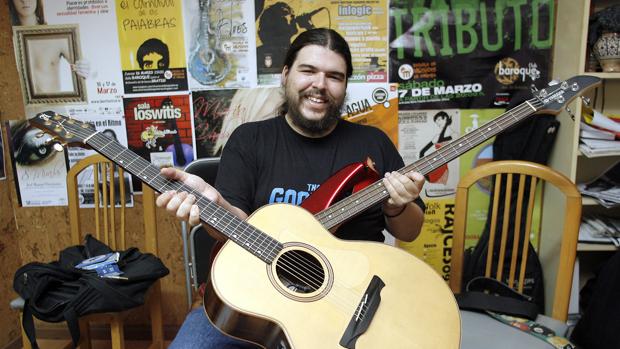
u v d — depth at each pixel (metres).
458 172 1.67
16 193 1.76
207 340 1.00
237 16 1.58
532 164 1.25
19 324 1.83
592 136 1.40
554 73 1.55
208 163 1.40
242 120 1.65
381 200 0.94
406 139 1.64
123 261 1.41
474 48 1.57
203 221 0.86
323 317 0.77
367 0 1.55
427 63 1.59
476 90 1.60
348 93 1.61
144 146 1.69
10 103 1.68
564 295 1.19
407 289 0.83
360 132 1.16
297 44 1.06
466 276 1.60
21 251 1.81
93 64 1.64
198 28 1.59
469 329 1.13
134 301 1.30
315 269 0.87
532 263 1.56
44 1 1.60
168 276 1.79
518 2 1.54
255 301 0.77
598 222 1.52
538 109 1.01
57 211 1.78
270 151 1.09
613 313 1.09
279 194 1.06
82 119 1.68
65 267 1.37
